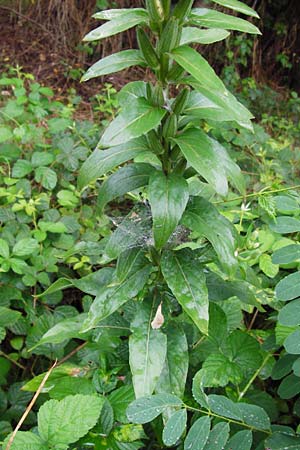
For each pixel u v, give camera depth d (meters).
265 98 2.51
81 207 1.28
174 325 0.76
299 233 1.13
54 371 0.82
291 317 0.68
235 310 0.95
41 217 1.26
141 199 0.86
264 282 1.02
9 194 1.19
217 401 0.66
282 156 1.59
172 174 0.67
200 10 0.66
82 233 1.23
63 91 2.16
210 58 2.63
